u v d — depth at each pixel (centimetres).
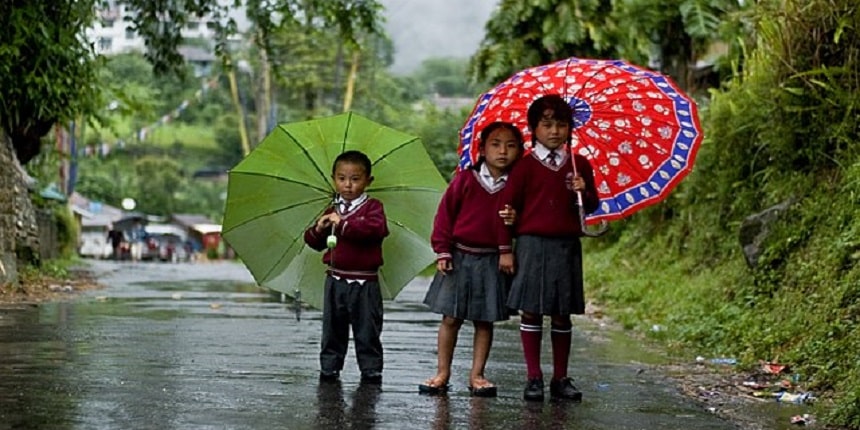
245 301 1384
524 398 632
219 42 1845
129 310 1180
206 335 925
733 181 1202
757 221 1012
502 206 633
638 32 1762
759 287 954
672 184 661
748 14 1167
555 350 647
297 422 539
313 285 705
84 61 1602
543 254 624
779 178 1077
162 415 545
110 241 5116
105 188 6888
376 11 1812
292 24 1856
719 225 1234
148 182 7031
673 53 1820
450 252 643
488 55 1864
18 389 610
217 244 6169
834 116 991
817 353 734
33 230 1686
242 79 5228
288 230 704
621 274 1506
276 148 697
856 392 584
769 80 1095
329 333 687
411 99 5919
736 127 1188
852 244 822
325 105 4584
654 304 1209
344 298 679
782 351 801
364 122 697
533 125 635
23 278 1527
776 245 958
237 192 702
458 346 892
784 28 1049
